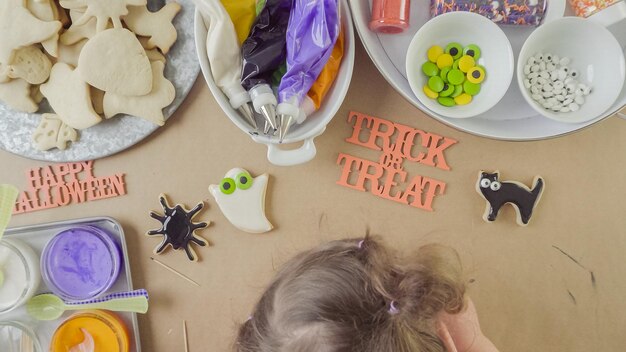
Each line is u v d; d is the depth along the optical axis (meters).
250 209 0.86
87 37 0.82
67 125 0.83
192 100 0.86
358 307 0.71
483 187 0.85
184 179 0.86
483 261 0.86
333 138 0.86
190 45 0.84
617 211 0.86
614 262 0.86
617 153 0.86
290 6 0.77
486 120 0.83
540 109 0.79
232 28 0.75
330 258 0.75
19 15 0.79
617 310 0.86
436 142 0.86
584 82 0.81
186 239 0.86
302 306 0.72
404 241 0.86
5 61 0.79
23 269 0.84
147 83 0.81
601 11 0.80
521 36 0.83
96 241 0.85
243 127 0.79
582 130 0.84
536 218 0.86
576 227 0.86
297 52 0.75
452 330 0.83
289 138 0.79
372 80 0.86
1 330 0.84
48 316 0.84
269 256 0.87
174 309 0.87
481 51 0.81
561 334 0.86
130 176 0.86
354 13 0.80
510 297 0.87
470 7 0.80
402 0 0.80
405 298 0.72
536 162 0.86
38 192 0.86
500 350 0.87
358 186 0.86
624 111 0.86
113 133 0.85
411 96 0.82
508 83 0.79
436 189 0.86
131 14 0.82
